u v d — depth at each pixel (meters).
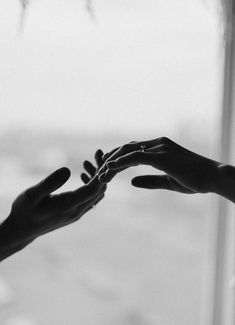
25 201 1.05
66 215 1.08
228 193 1.05
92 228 2.27
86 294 2.33
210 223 2.27
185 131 2.09
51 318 2.29
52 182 1.03
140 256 2.34
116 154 1.12
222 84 2.11
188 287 2.36
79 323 2.32
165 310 2.38
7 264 2.24
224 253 2.23
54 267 2.29
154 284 2.37
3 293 2.24
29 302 2.27
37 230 1.08
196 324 2.32
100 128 2.00
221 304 2.24
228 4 1.75
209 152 2.15
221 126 2.14
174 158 1.07
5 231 1.06
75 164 1.99
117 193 2.21
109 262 2.32
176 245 2.36
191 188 1.06
